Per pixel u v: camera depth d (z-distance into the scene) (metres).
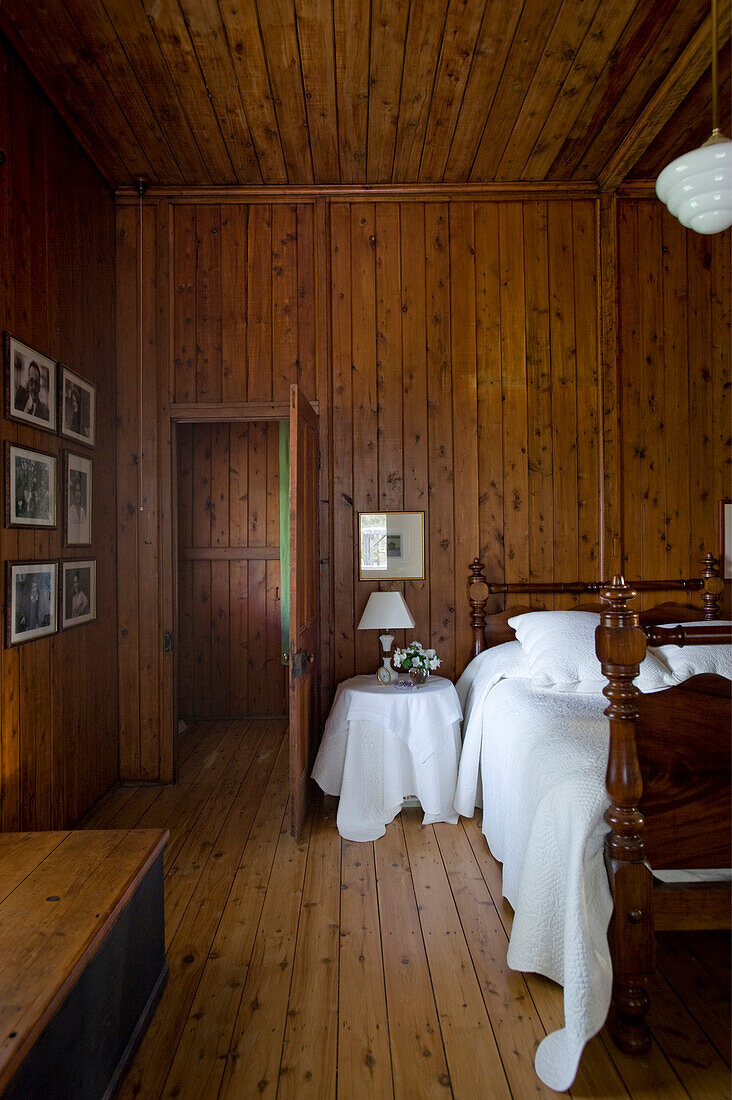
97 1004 1.45
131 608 3.61
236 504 4.92
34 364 2.62
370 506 3.62
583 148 3.32
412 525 3.62
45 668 2.71
